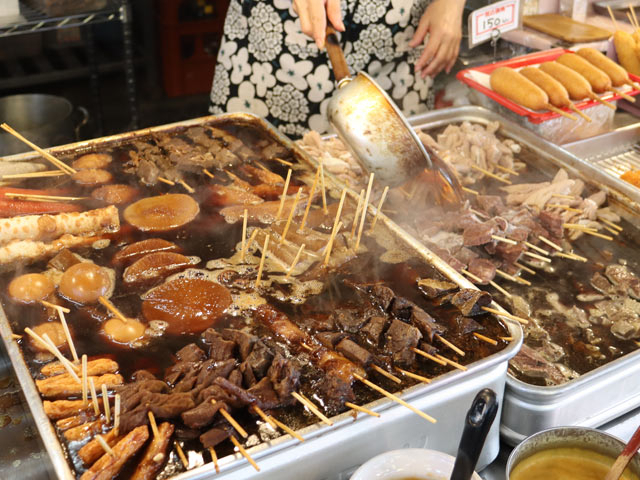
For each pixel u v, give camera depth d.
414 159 2.24
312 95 3.18
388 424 1.46
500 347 1.67
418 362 1.63
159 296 1.85
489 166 2.71
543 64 2.99
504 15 3.05
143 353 1.67
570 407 1.67
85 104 5.46
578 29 3.33
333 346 1.67
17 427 1.80
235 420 1.46
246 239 2.13
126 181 2.41
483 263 2.11
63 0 3.85
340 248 2.04
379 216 2.15
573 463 1.41
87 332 1.72
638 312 1.98
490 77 2.98
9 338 1.62
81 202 2.28
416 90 3.36
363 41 3.12
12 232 2.05
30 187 2.33
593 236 2.34
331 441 1.41
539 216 2.30
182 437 1.42
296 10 2.62
